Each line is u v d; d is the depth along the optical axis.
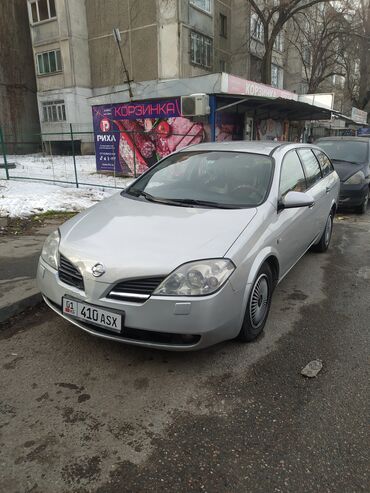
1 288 4.11
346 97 39.38
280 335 3.53
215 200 3.72
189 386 2.81
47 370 2.97
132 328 2.74
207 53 27.28
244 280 2.97
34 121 30.19
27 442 2.30
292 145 4.82
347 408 2.62
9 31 27.98
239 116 14.53
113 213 3.51
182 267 2.72
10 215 7.47
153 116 13.52
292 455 2.24
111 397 2.69
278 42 35.53
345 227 7.94
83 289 2.89
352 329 3.67
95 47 27.62
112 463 2.17
